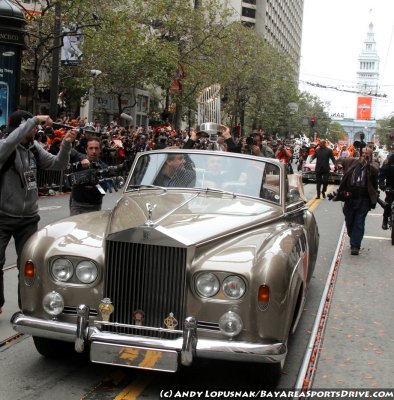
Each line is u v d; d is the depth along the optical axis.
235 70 44.88
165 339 4.22
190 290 4.28
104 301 4.34
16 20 15.11
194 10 34.22
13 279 7.45
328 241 11.62
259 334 4.22
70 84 27.83
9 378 4.67
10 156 5.48
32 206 5.68
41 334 4.45
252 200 5.57
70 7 18.91
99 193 6.68
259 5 109.62
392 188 12.59
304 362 5.27
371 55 183.25
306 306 7.15
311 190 23.42
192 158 5.96
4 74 15.20
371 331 6.29
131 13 31.69
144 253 4.33
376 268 9.37
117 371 4.89
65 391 4.48
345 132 159.88
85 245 4.53
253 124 62.09
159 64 28.11
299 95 75.69
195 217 4.91
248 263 4.29
